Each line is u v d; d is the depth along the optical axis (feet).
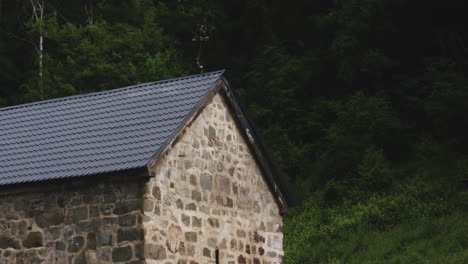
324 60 203.10
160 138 70.64
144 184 67.87
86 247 68.49
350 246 137.80
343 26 203.00
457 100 166.71
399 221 142.51
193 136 74.49
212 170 76.38
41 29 210.38
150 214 67.97
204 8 231.09
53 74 207.00
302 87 198.70
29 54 225.15
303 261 138.21
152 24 221.05
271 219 83.92
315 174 171.32
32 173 70.79
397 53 196.85
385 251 130.82
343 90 197.98
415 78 186.09
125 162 68.08
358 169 165.48
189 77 80.59
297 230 150.51
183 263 71.00
